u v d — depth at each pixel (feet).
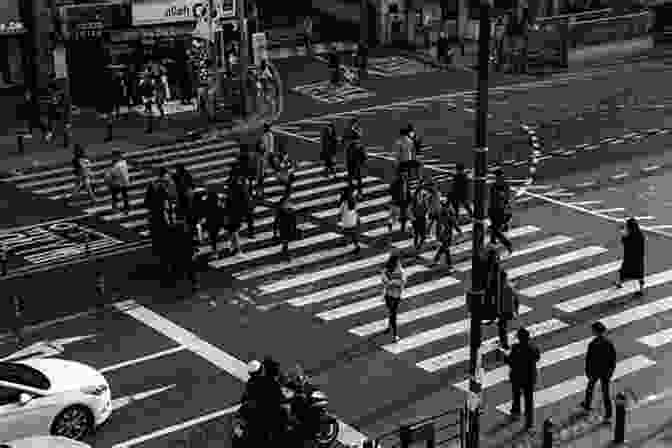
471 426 51.52
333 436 54.90
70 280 81.61
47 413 54.65
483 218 50.16
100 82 145.07
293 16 195.42
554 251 84.99
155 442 55.98
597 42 187.11
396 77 170.19
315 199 101.76
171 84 149.69
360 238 89.76
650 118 135.64
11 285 80.84
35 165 118.52
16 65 145.18
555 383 62.03
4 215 99.66
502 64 178.91
